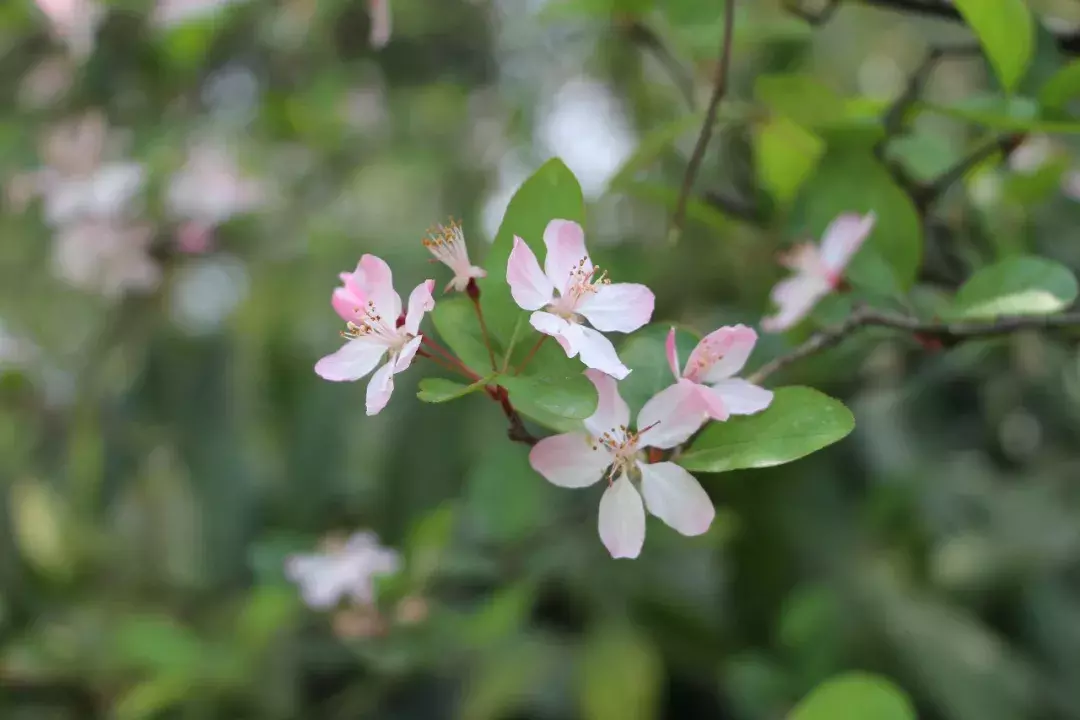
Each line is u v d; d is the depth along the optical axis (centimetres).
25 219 93
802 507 90
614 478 47
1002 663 94
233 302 95
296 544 74
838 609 89
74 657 79
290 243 95
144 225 87
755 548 90
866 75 102
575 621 90
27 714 80
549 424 47
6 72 93
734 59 67
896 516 93
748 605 91
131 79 90
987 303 52
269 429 96
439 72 107
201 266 92
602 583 89
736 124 63
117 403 92
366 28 101
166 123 92
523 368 47
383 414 94
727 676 88
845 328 51
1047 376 82
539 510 82
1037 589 101
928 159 60
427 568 69
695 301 81
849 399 69
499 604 70
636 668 84
